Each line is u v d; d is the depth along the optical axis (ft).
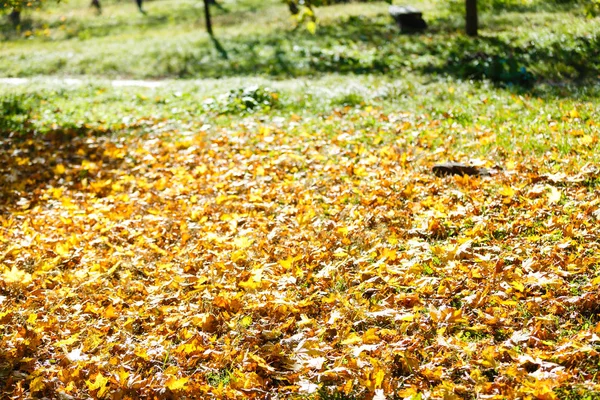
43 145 39.40
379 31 75.00
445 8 83.56
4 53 90.33
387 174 26.91
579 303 15.39
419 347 14.64
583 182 22.82
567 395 12.45
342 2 100.12
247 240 21.38
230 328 16.46
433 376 13.52
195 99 49.47
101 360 15.42
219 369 15.01
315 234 21.67
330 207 24.27
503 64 50.49
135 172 32.94
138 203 27.40
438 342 14.51
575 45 52.70
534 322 14.93
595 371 13.08
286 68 63.16
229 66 67.56
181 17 112.16
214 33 86.63
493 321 15.19
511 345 14.24
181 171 31.35
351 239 20.95
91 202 28.45
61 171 33.53
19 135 41.91
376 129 34.99
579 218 19.70
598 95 37.78
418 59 58.34
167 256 21.59
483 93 42.14
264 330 16.02
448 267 18.02
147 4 138.00
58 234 24.54
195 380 14.42
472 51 57.00
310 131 36.09
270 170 29.68
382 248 19.62
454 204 22.71
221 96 47.83
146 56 76.18
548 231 19.36
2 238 24.31
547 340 14.30
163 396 13.85
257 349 15.43
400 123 35.60
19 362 15.55
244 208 25.16
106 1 149.89
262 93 47.09
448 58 56.44
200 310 17.53
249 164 31.04
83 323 17.42
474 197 22.75
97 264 21.16
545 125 30.81
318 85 51.57
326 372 13.82
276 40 75.97
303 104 44.88
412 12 75.00
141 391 14.11
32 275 20.75
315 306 17.15
